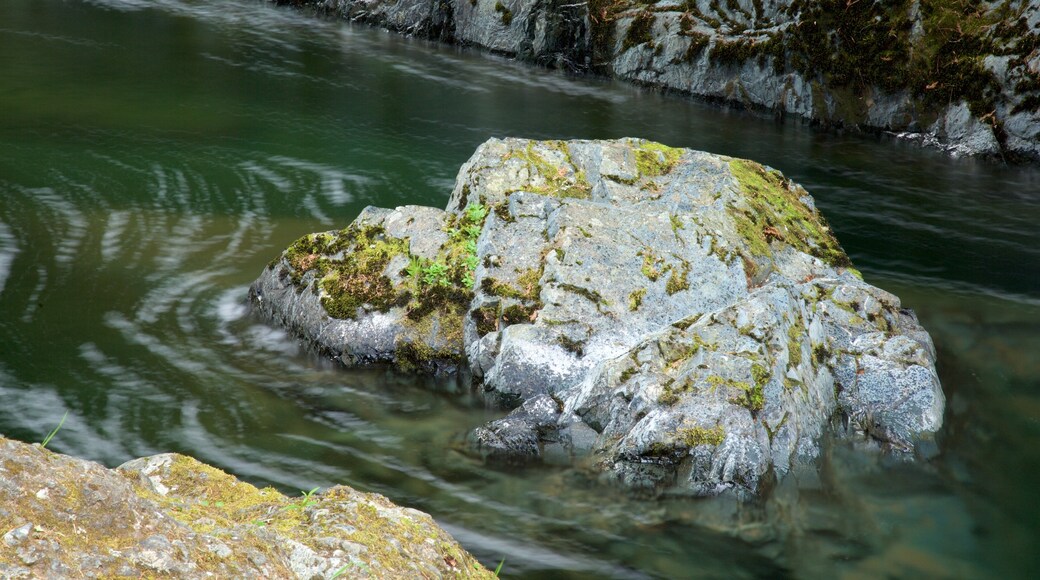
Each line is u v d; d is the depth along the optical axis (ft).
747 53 47.39
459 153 38.93
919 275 28.63
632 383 17.48
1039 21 41.09
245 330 21.67
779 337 18.10
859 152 41.98
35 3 64.90
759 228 22.52
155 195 31.35
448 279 20.80
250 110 43.52
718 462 16.21
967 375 21.59
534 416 17.97
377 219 22.49
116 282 23.91
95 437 17.03
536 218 21.83
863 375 19.07
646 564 14.24
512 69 53.83
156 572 6.92
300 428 17.81
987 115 41.52
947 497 16.61
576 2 53.78
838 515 15.88
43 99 43.09
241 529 8.09
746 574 14.20
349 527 9.07
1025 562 14.90
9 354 19.83
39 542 6.54
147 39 56.44
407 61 54.29
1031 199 36.60
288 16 64.39
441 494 15.88
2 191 30.58
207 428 17.57
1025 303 26.48
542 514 15.44
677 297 19.98
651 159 24.66
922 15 44.21
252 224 29.17
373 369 20.13
